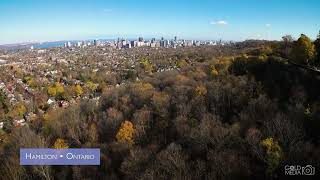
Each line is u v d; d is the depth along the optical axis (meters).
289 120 38.97
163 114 55.31
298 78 56.75
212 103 54.09
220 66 81.50
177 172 35.34
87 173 41.94
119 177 40.91
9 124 86.50
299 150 33.81
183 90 64.25
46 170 42.25
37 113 99.94
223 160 35.31
